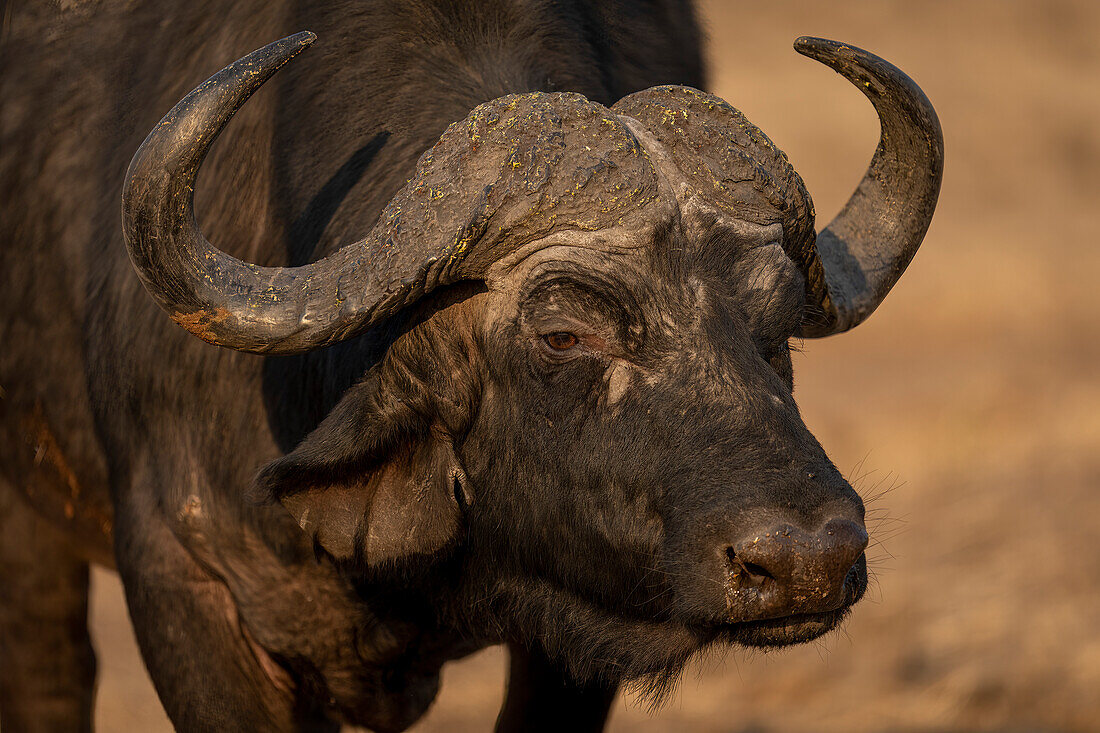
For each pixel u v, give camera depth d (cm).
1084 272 6412
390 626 1349
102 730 2411
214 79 1030
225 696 1363
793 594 1027
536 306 1130
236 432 1297
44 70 1625
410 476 1232
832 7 10181
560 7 1410
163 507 1349
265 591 1328
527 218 1115
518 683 1521
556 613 1243
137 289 1373
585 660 1251
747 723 2467
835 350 5356
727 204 1154
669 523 1084
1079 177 8594
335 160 1313
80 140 1548
